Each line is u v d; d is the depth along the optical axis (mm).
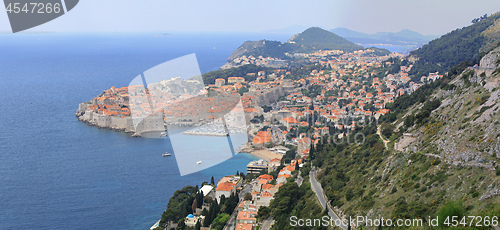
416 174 136500
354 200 147375
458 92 175625
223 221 171875
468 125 140750
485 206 105438
